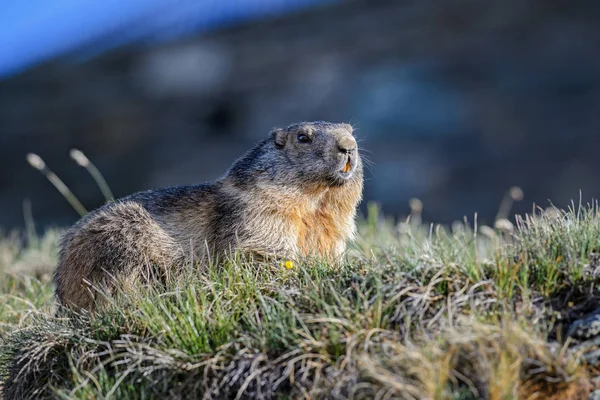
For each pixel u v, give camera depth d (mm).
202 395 12797
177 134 93125
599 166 74750
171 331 13570
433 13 101625
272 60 100938
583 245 14141
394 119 85125
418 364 11711
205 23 116938
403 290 13312
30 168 89938
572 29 93688
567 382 11719
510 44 93375
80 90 106312
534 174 74625
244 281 14852
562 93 85750
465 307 13234
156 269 17422
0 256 23281
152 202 18141
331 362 12492
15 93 109812
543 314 12977
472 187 73312
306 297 13648
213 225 18125
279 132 18219
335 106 89375
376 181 75000
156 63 107625
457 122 83312
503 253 14711
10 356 15055
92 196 83750
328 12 110250
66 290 17578
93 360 13945
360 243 21891
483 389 11578
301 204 17922
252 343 13031
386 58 95312
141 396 12820
